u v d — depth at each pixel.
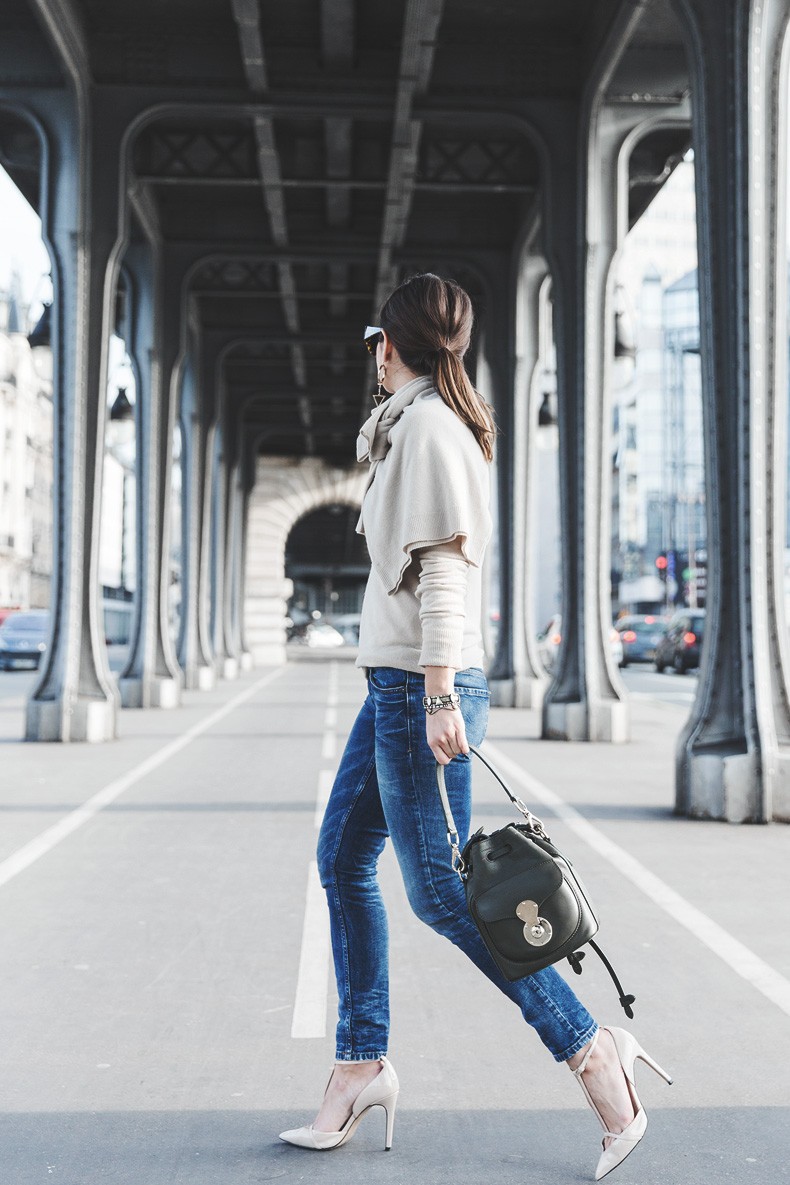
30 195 16.47
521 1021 3.91
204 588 25.14
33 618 34.41
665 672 36.34
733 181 8.24
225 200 19.72
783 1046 3.65
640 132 13.73
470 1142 2.90
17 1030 3.79
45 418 84.75
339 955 2.90
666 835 7.36
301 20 13.70
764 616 8.12
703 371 8.41
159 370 19.55
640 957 4.66
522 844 2.54
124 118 13.62
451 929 2.66
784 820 7.82
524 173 16.94
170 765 11.01
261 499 41.53
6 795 9.02
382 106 13.99
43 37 13.24
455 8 13.76
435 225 20.16
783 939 4.92
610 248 13.73
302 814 8.14
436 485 2.62
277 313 26.00
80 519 13.45
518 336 19.86
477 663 2.75
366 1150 2.86
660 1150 2.85
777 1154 2.83
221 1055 3.55
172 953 4.70
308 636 73.44
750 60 8.00
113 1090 3.27
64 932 5.02
